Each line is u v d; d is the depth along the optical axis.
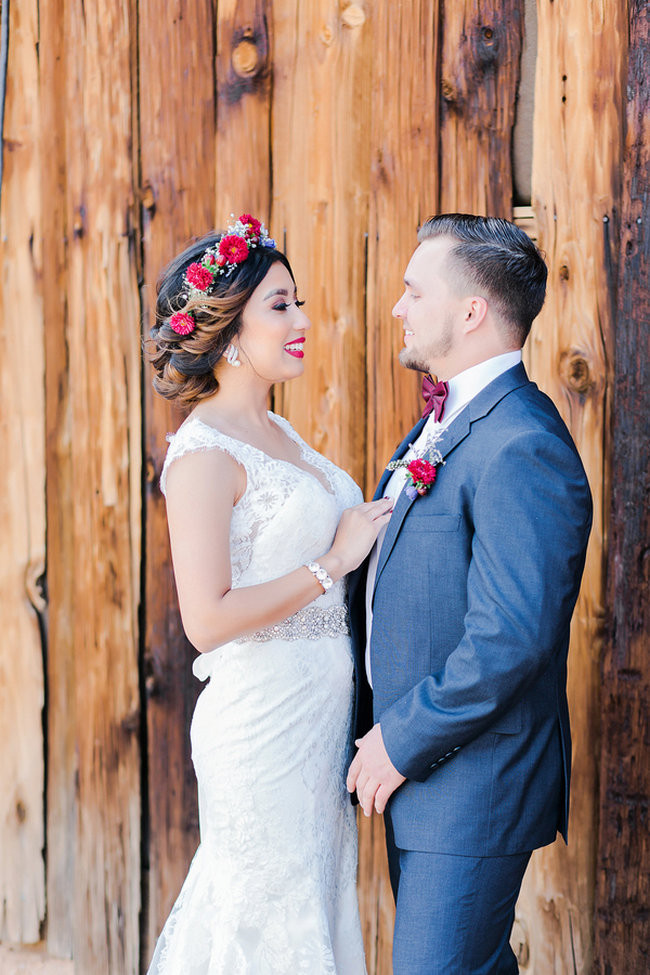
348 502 2.12
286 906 1.92
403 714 1.75
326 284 2.60
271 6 2.60
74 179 2.81
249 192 2.65
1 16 2.85
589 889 2.46
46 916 3.04
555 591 1.66
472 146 2.45
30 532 2.96
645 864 2.37
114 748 2.88
